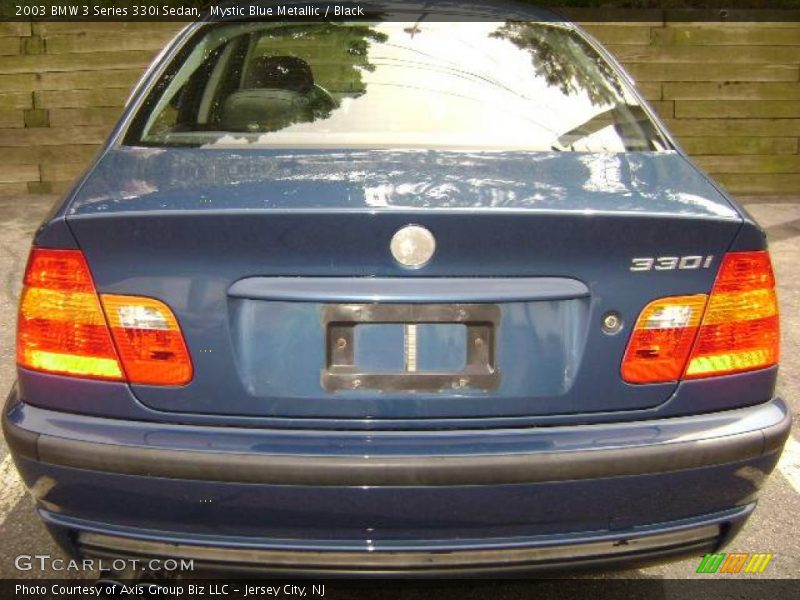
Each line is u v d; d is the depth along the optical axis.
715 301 1.82
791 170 7.37
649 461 1.75
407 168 1.96
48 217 1.90
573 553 1.80
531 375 1.75
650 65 7.16
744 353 1.86
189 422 1.75
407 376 1.74
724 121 7.27
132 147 2.22
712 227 1.77
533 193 1.82
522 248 1.71
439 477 1.68
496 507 1.72
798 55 7.20
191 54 2.68
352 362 1.74
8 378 3.77
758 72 7.20
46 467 1.77
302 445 1.70
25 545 2.54
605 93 2.56
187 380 1.74
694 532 1.88
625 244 1.74
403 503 1.70
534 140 2.27
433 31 2.73
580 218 1.69
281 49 2.60
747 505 1.93
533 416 1.77
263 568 1.78
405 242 1.68
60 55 7.12
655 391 1.80
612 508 1.77
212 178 1.91
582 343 1.76
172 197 1.78
